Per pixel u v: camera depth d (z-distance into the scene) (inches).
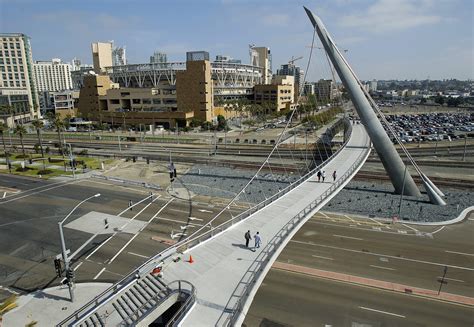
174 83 7810.0
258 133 5536.4
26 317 1160.8
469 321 1107.3
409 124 6008.9
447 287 1291.8
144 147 4389.8
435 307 1177.4
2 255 1593.3
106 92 7096.5
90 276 1412.4
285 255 1546.5
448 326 1085.1
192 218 2015.3
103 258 1555.1
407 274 1381.6
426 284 1311.5
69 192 2527.1
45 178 2901.1
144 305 908.6
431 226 1851.6
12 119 6584.6
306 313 1154.7
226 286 972.6
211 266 1079.0
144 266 1094.4
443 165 3102.9
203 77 6190.9
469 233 1756.9
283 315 1144.8
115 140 5007.4
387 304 1197.1
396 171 2330.2
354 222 1914.4
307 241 1681.8
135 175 2989.7
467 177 2709.2
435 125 5866.1
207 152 3961.6
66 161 3489.2
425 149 3846.0
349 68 2394.2
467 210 2058.3
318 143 4367.6
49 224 1936.5
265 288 1295.5
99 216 2050.9
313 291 1274.6
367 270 1416.1
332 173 2161.7
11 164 3417.8
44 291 1310.3
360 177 2763.3
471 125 5664.4
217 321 829.2
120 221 1974.7
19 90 7637.8
